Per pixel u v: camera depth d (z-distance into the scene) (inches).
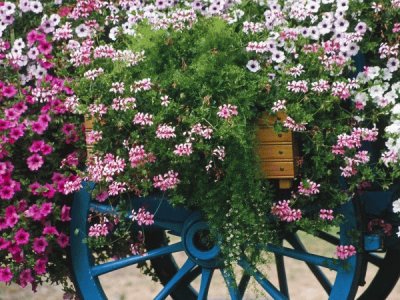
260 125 121.4
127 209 131.7
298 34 124.1
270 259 125.0
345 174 120.0
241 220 123.9
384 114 122.3
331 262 126.9
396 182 127.5
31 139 130.8
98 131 125.6
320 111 122.0
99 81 125.0
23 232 129.1
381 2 124.5
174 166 124.4
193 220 131.0
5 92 130.6
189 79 121.3
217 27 122.2
